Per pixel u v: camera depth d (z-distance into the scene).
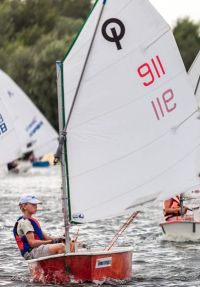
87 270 58.09
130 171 60.34
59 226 99.94
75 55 59.44
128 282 59.91
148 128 60.75
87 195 59.50
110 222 103.44
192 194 86.38
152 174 60.66
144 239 86.25
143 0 61.06
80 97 59.50
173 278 62.00
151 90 60.97
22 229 60.59
